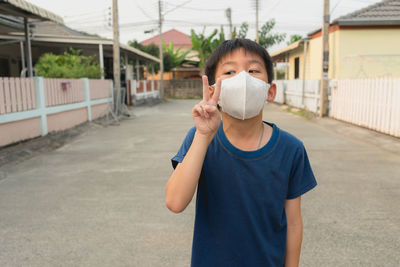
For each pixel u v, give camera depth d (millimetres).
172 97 29672
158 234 3018
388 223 3184
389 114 7859
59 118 8914
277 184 1157
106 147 7066
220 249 1162
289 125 10109
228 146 1141
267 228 1171
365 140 7500
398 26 12289
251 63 1110
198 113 1000
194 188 1024
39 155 6355
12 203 3816
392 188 4180
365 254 2635
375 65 12086
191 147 1022
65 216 3436
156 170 5195
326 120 10984
